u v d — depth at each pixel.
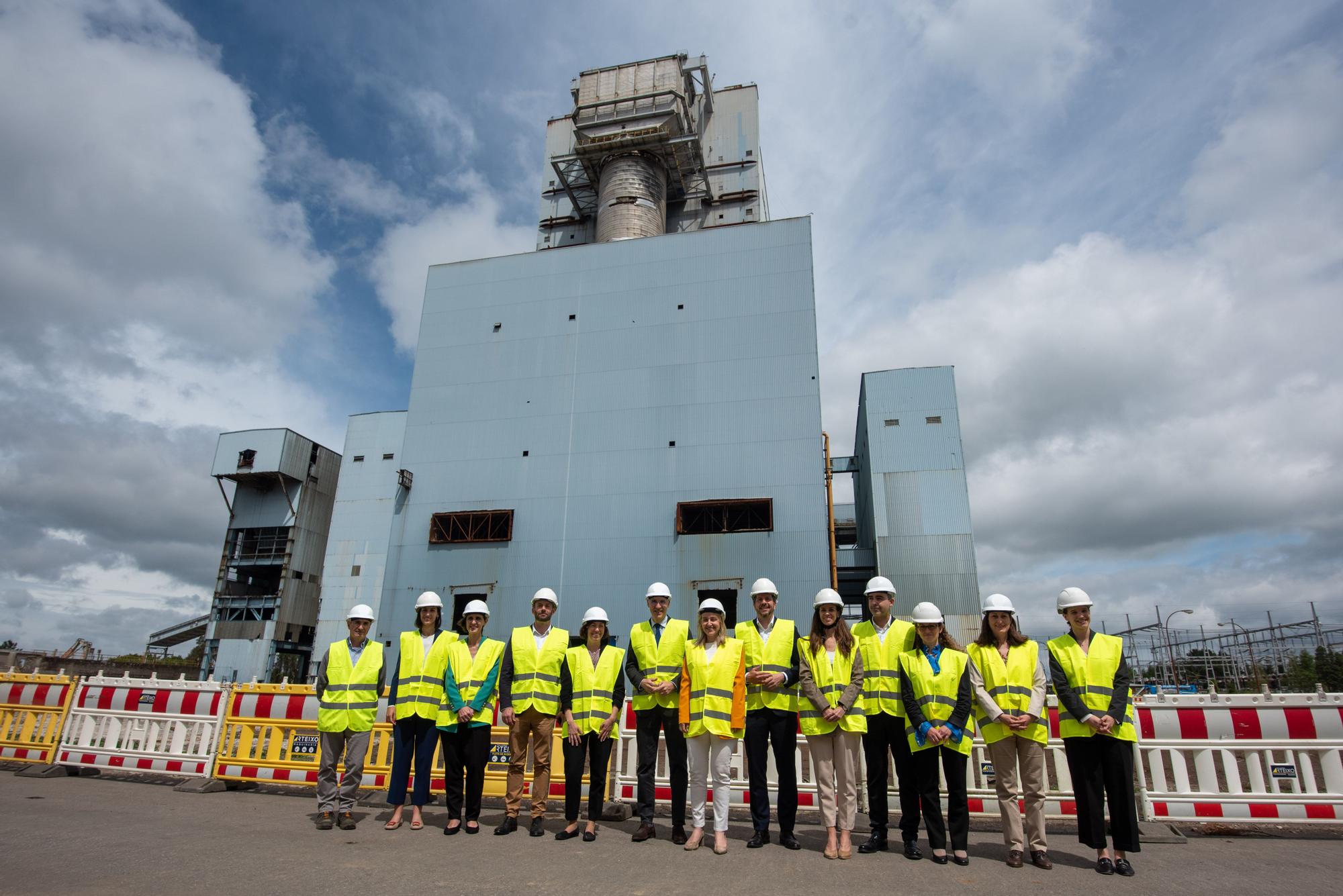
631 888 4.82
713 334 29.47
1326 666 39.28
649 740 6.89
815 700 6.18
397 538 29.75
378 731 9.29
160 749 9.91
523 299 32.44
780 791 6.48
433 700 7.30
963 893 4.87
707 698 6.39
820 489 26.31
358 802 8.77
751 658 6.66
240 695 9.67
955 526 28.45
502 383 31.22
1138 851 5.77
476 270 33.59
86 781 9.59
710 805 8.55
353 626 7.64
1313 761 9.26
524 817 7.92
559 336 31.31
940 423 30.03
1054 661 6.11
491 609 27.58
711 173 42.78
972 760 8.00
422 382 32.16
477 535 29.06
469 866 5.41
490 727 7.34
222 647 42.31
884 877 5.30
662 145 39.44
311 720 9.23
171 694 9.96
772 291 29.48
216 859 5.32
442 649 7.53
